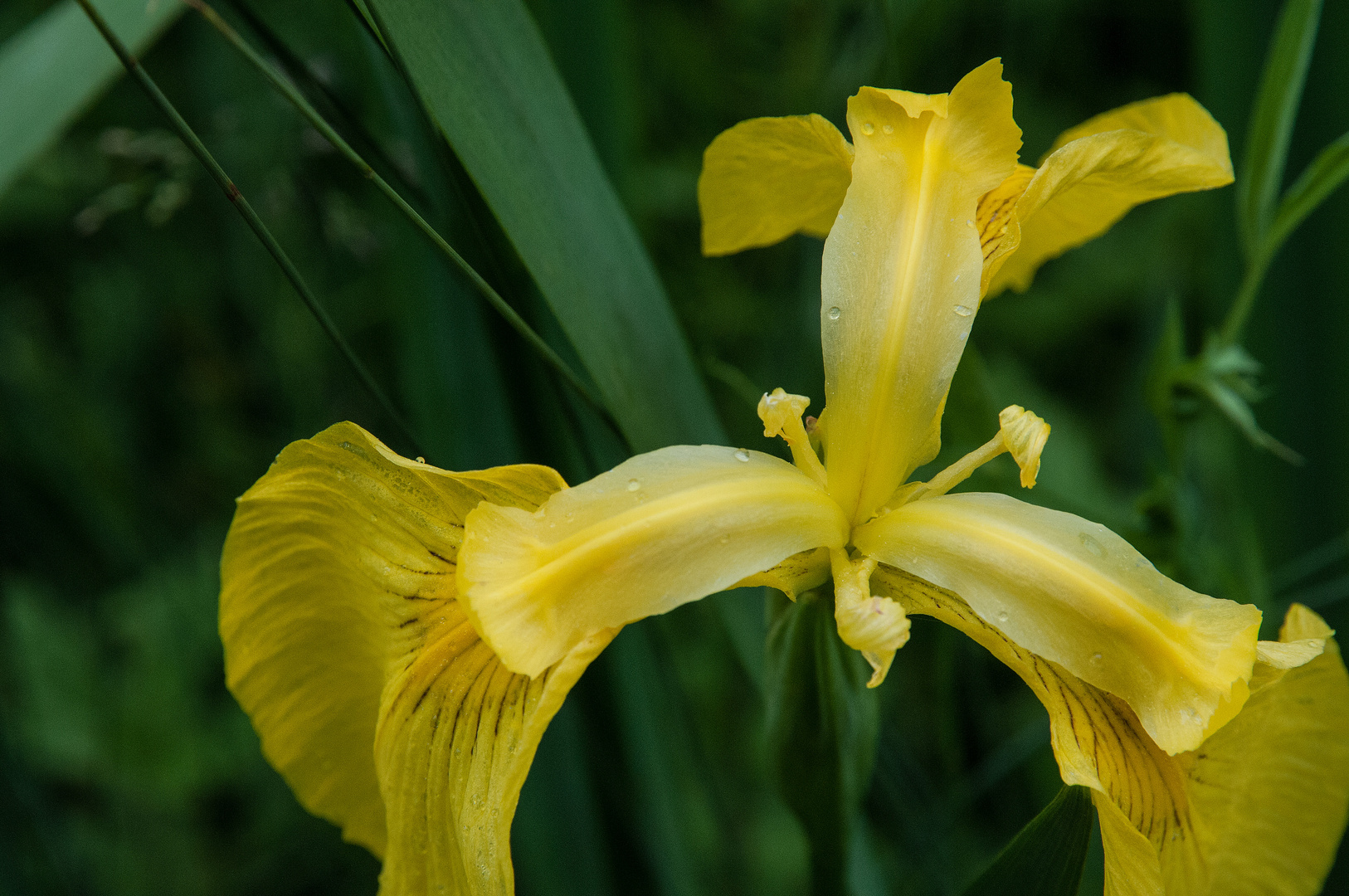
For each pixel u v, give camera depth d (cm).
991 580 25
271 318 38
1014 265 28
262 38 28
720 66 43
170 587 35
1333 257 32
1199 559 30
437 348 29
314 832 34
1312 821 26
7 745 30
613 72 30
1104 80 46
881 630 24
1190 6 42
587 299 27
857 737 26
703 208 27
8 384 35
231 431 41
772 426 26
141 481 38
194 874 34
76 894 31
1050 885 24
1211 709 24
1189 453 31
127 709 34
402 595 25
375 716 26
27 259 41
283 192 32
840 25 45
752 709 36
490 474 25
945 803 31
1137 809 25
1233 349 29
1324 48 32
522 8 27
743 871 32
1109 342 45
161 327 41
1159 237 44
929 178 26
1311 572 32
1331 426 33
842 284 26
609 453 29
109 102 39
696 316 40
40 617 35
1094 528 25
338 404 38
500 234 28
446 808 25
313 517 25
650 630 29
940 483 26
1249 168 28
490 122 26
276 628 26
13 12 37
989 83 26
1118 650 25
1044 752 33
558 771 30
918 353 26
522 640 24
